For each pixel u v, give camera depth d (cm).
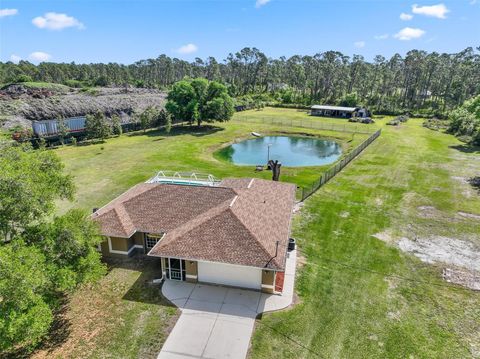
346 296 1958
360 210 3167
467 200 3425
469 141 6122
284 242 2078
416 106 11431
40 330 1313
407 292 2002
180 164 4653
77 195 3450
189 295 1953
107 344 1598
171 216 2381
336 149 6072
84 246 1716
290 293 1973
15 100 6850
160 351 1562
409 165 4703
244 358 1531
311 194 3566
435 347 1605
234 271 1994
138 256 2353
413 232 2744
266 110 10719
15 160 1752
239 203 2358
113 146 5653
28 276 1261
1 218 1466
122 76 16900
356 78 13800
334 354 1559
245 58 15812
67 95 8400
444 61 12275
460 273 2191
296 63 16112
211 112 7162
